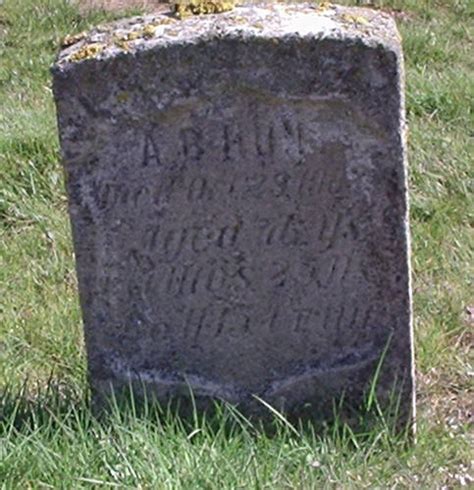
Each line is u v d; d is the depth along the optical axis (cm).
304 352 530
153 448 489
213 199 513
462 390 582
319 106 497
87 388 551
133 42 499
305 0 1066
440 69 963
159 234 519
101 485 480
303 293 523
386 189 505
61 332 621
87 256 523
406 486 502
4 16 1073
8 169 774
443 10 1096
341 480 495
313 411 533
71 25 1065
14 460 488
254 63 493
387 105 494
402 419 531
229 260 521
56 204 759
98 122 505
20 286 676
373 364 527
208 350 533
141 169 510
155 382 535
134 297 529
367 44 488
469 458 523
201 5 516
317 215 512
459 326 632
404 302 519
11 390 559
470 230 729
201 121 503
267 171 508
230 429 524
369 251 514
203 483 477
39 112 865
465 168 777
